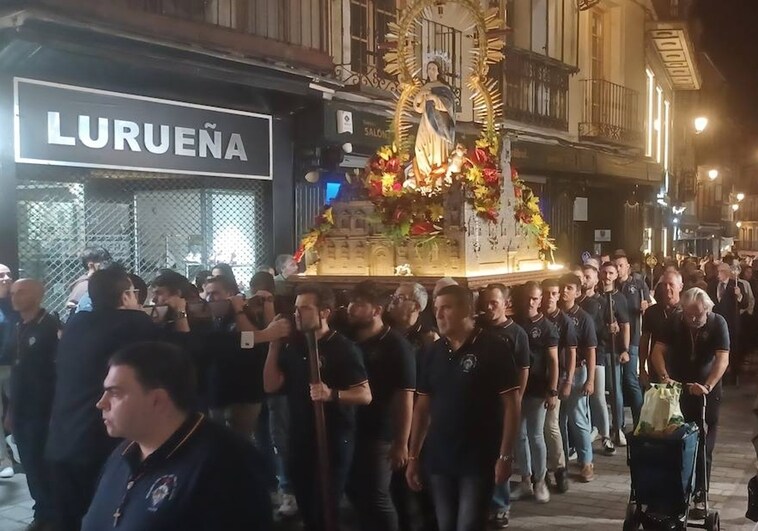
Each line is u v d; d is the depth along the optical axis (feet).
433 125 23.58
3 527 18.56
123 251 27.78
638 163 56.75
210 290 19.52
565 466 22.09
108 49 22.65
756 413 14.66
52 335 17.94
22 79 22.93
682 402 19.98
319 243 23.00
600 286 26.91
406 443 15.40
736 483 23.00
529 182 47.11
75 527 14.03
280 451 19.77
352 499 15.69
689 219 98.02
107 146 25.08
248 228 31.17
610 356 26.30
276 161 31.17
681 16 70.69
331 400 14.52
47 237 25.02
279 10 30.63
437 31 36.68
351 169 34.40
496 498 18.99
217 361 18.42
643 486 17.12
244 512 7.90
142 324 13.96
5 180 22.63
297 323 14.58
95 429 13.48
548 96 47.55
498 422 13.65
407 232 21.08
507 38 42.98
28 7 20.42
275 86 28.07
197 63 25.22
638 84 61.11
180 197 29.30
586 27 53.26
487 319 17.98
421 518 16.99
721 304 38.63
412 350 15.81
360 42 34.76
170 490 7.85
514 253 23.17
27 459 17.81
